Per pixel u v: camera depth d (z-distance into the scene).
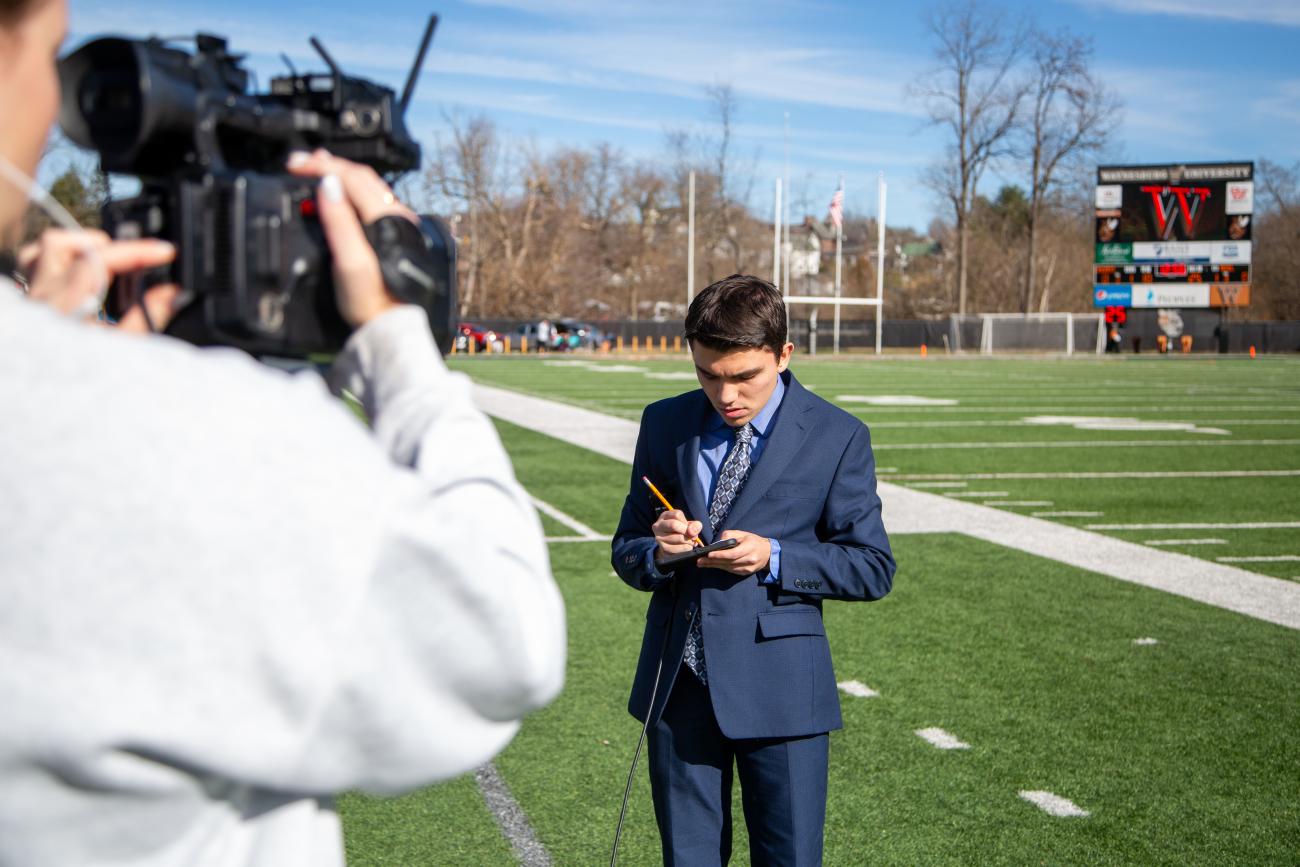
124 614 0.78
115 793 0.81
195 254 0.97
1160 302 45.91
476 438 1.04
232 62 1.11
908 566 8.09
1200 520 9.96
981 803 4.15
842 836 3.87
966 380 30.02
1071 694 5.35
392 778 0.94
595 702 5.11
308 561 0.83
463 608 0.90
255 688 0.82
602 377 29.58
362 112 1.14
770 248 71.94
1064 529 9.51
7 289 0.83
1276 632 6.46
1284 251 64.75
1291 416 19.64
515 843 3.78
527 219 64.25
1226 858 3.76
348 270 1.00
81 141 0.98
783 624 2.63
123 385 0.80
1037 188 57.94
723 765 2.71
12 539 0.77
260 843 0.93
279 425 0.85
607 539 8.80
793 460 2.75
